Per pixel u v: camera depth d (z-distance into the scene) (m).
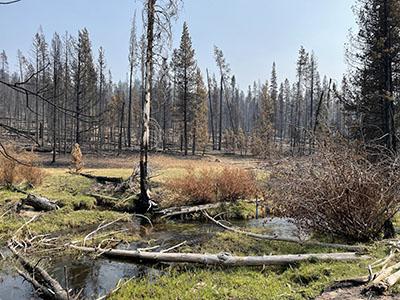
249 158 40.28
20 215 11.30
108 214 12.27
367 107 18.98
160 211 12.91
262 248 8.00
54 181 16.88
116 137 52.59
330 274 5.69
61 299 5.84
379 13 18.77
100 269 7.37
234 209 13.30
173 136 50.66
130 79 44.25
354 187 7.91
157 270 7.19
